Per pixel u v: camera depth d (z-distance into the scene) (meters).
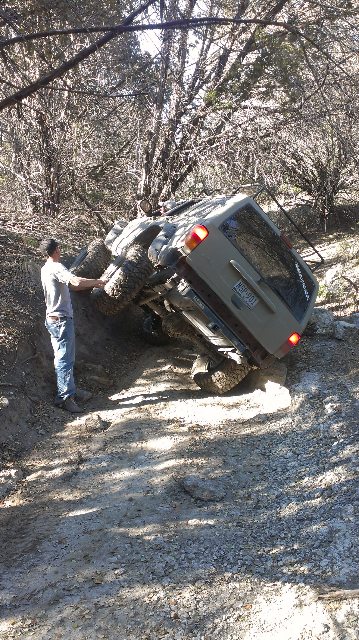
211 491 4.22
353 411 5.09
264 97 9.99
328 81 9.13
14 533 3.90
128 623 3.11
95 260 7.36
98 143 9.22
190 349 7.54
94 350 6.87
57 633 3.05
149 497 4.25
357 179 11.66
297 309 5.79
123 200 10.14
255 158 9.55
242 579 3.39
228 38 9.16
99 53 6.25
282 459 4.65
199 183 10.06
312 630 2.94
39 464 4.72
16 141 7.99
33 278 6.73
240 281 5.39
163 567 3.52
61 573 3.51
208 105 9.85
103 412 5.65
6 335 5.70
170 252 5.38
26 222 6.89
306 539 3.67
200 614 3.15
